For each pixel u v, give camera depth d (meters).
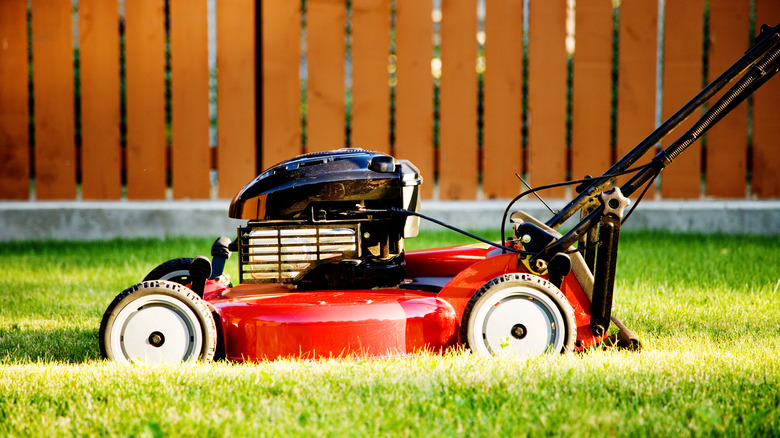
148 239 6.13
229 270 5.23
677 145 4.11
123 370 3.96
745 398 3.82
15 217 6.30
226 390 3.87
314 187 4.15
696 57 6.30
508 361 4.00
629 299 4.73
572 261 4.12
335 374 3.94
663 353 4.14
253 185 4.18
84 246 5.93
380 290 4.23
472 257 4.45
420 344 4.09
